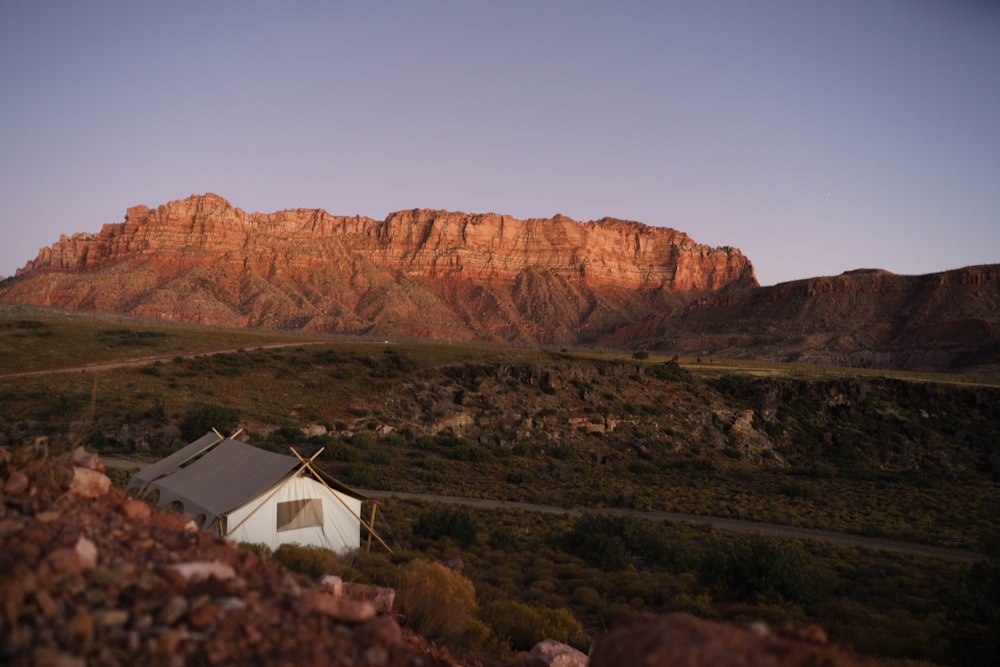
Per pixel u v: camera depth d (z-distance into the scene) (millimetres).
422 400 79438
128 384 67625
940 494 63219
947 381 120438
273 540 18359
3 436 49438
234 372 78688
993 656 14172
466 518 27438
